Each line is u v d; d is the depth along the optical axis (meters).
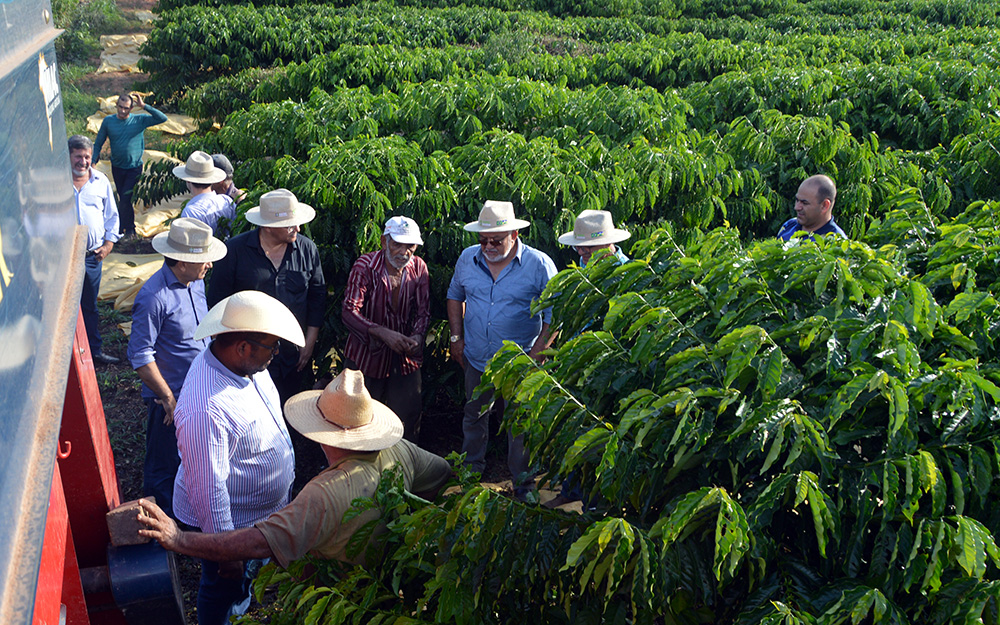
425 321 5.01
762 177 6.61
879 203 6.78
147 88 14.23
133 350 4.20
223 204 5.94
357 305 4.84
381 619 2.50
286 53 14.62
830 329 2.26
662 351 2.41
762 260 2.64
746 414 2.13
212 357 3.23
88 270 6.54
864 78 8.84
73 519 2.65
